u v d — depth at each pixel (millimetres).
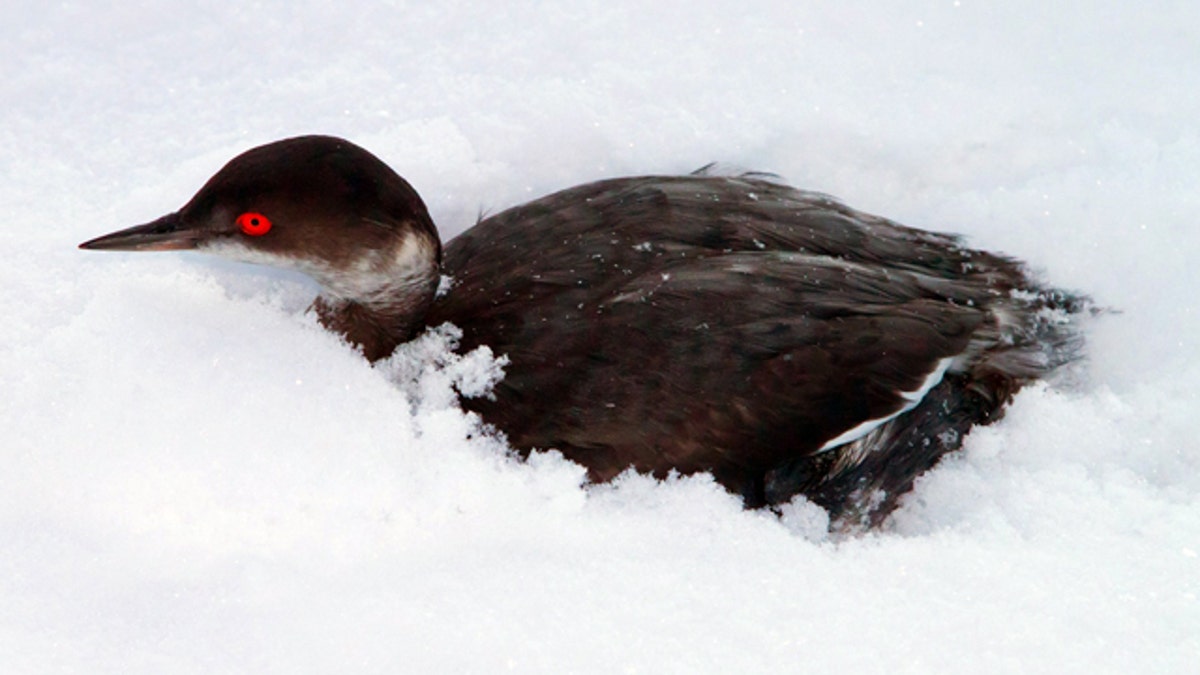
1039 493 8328
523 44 11289
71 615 7301
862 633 7262
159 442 8078
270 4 11516
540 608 7359
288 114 10594
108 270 9281
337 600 7438
